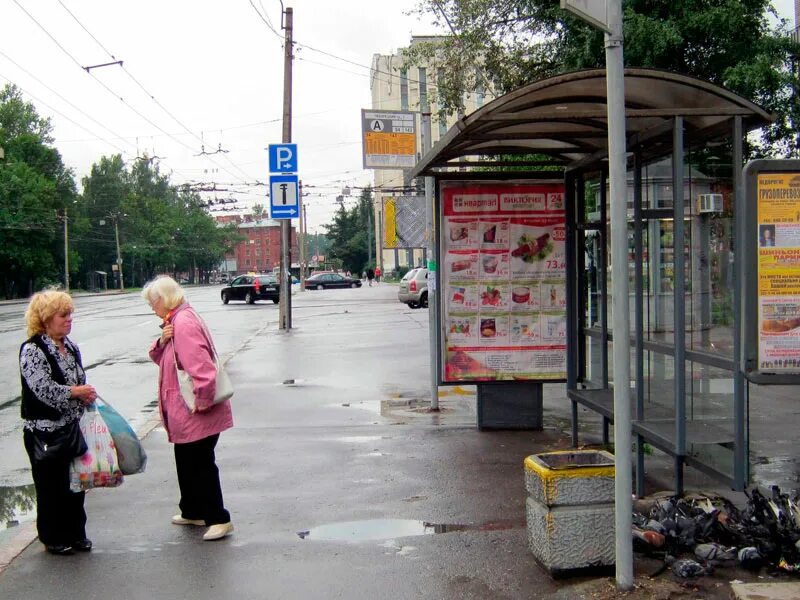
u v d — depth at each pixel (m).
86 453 5.28
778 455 7.69
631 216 7.42
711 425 6.18
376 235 86.44
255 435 8.98
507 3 17.03
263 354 17.09
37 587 4.84
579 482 4.73
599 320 8.39
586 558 4.73
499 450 8.11
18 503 6.93
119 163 115.94
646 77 5.55
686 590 4.47
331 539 5.58
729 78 12.12
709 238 5.93
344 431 9.15
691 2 12.70
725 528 5.08
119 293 87.62
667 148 6.65
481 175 8.73
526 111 6.68
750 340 5.02
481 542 5.43
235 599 4.61
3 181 70.00
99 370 15.63
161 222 115.75
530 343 8.88
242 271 172.50
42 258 73.12
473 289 8.84
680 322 5.63
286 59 23.50
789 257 5.01
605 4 4.26
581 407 10.54
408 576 4.88
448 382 8.88
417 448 8.26
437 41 23.88
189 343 5.48
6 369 16.16
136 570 5.08
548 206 8.77
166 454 8.20
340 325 24.59
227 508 6.34
